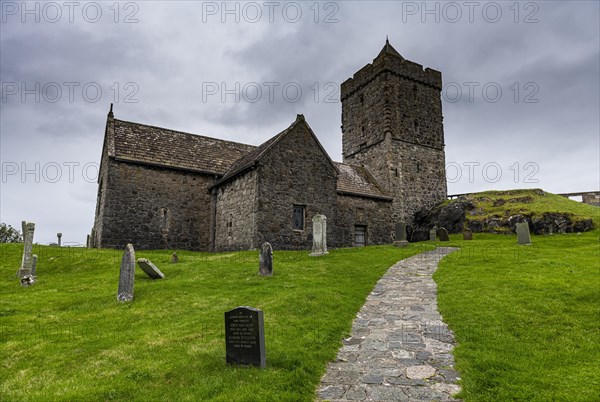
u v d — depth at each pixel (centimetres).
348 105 4281
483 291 1147
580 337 773
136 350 763
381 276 1525
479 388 578
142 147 2609
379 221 3050
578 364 646
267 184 2177
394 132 3709
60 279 1599
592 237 2806
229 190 2461
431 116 4006
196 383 604
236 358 678
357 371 670
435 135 3988
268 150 2212
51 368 701
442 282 1336
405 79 3906
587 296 1023
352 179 3253
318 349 755
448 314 976
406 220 3612
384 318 983
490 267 1543
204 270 1590
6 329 941
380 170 3706
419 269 1648
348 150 4191
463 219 3644
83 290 1381
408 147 3778
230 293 1223
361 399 567
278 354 707
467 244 2538
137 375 638
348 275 1484
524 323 861
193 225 2598
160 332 875
